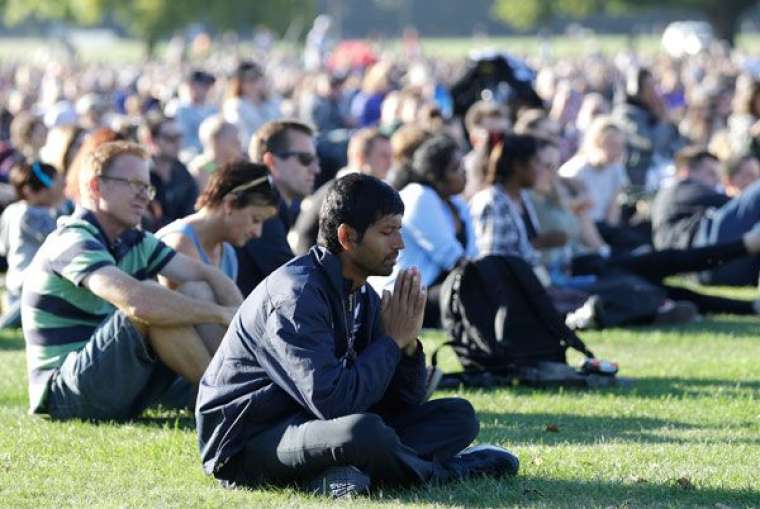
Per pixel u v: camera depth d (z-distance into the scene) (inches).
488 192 1091.9
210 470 606.2
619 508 575.2
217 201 812.0
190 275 778.2
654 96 1859.0
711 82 3230.8
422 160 1045.8
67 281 764.0
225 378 596.7
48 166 1102.4
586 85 3390.7
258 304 587.5
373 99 2455.7
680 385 903.1
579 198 1289.4
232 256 864.9
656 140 1852.9
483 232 1080.8
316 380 570.6
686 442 721.6
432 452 621.9
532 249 1145.4
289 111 2571.4
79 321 774.5
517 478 631.8
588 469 649.0
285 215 1063.0
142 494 606.5
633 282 1190.3
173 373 755.4
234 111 1763.0
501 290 899.4
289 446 588.1
